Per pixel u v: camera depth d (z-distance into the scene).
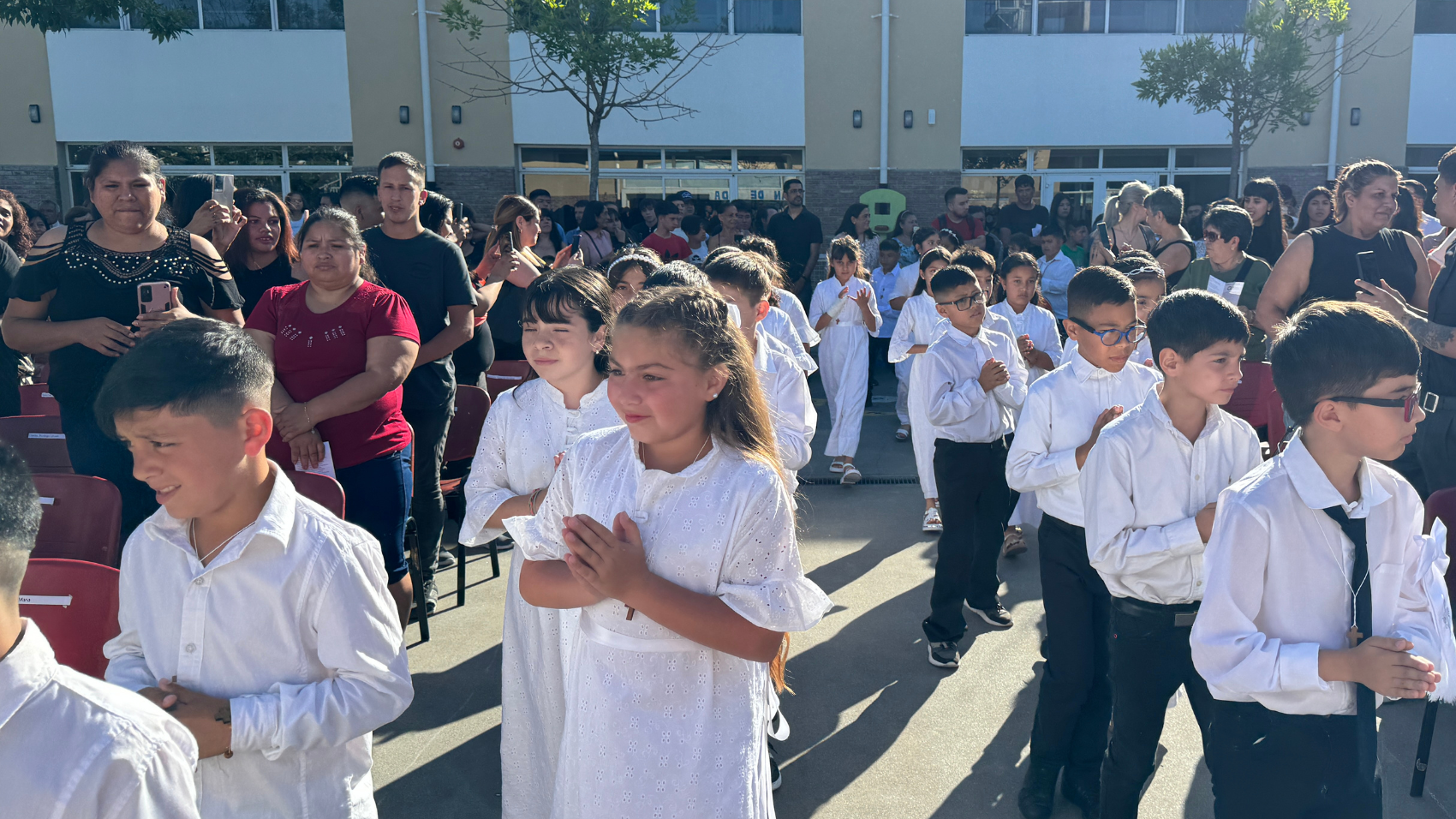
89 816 1.06
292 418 3.55
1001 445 4.04
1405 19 14.55
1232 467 2.43
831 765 3.32
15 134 13.88
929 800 3.11
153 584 1.74
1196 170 15.12
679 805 1.74
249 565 1.71
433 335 4.57
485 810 3.09
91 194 3.65
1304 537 1.81
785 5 14.55
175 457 1.60
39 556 2.87
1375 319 1.72
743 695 1.81
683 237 11.20
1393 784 3.09
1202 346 2.29
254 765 1.68
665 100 14.51
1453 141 14.95
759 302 3.28
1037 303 5.87
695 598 1.66
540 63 14.17
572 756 1.85
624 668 1.75
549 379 2.62
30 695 1.07
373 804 1.89
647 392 1.65
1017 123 14.91
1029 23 14.73
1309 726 1.83
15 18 9.79
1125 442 2.43
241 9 13.91
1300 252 4.56
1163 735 3.43
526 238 5.59
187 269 3.80
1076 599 2.94
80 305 3.62
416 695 3.81
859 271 7.47
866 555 5.38
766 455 1.79
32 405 4.77
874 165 14.94
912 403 5.53
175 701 1.59
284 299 3.78
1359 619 1.79
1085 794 2.98
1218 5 14.70
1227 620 1.83
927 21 14.66
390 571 3.80
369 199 5.64
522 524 1.92
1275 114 12.48
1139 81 11.91
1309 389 1.77
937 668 3.99
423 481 4.55
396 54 14.07
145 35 13.80
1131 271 3.90
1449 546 2.87
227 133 14.12
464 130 14.30
